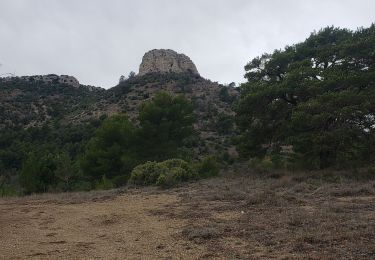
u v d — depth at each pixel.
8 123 65.75
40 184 25.77
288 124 22.30
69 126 62.28
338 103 19.81
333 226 7.94
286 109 23.20
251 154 25.41
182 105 31.09
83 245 8.04
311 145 21.25
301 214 9.30
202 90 81.06
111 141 29.52
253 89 24.33
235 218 9.77
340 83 20.94
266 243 7.20
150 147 29.28
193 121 31.42
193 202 12.98
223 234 8.14
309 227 8.05
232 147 45.50
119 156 28.72
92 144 29.95
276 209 10.45
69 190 25.86
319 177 17.89
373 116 20.47
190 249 7.28
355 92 20.03
